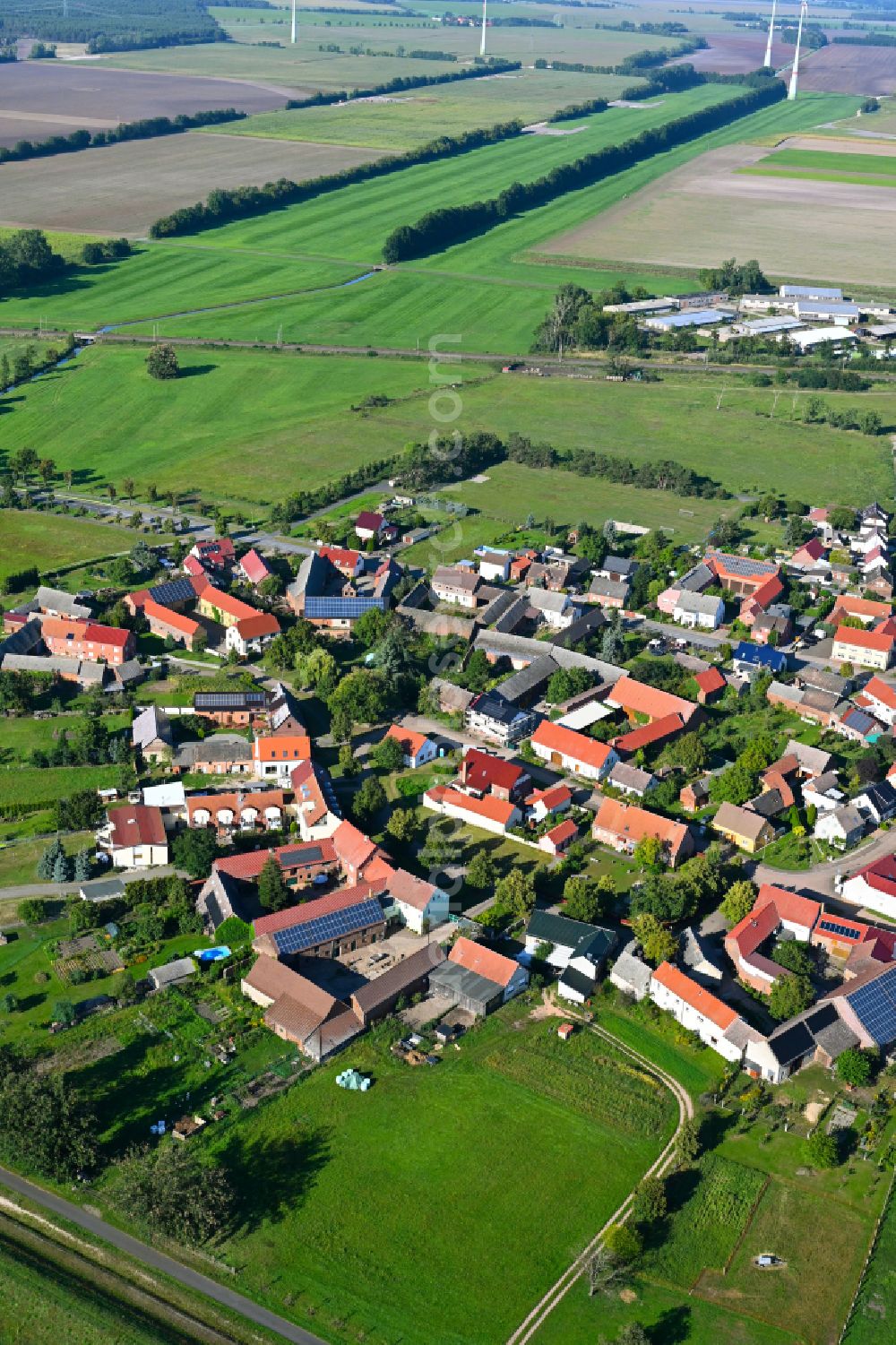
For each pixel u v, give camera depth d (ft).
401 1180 493.36
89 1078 534.78
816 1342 437.99
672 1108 529.86
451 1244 469.16
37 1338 434.30
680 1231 476.13
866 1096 537.65
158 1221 460.55
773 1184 496.23
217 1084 533.55
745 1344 436.35
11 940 614.34
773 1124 522.88
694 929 628.69
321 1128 514.68
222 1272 458.09
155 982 586.04
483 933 624.18
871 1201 490.08
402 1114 522.47
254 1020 568.00
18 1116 490.90
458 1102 528.63
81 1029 560.61
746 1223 479.82
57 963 599.98
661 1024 572.92
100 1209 482.28
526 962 606.96
